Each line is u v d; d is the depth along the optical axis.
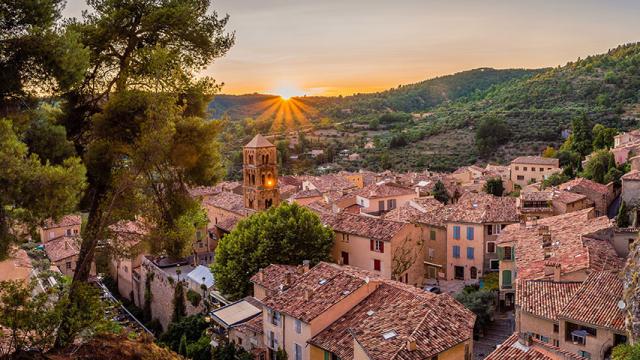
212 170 28.47
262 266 62.19
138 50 26.41
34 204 18.94
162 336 61.12
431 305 42.41
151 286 80.56
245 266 62.72
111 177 25.83
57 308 21.02
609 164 101.19
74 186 20.09
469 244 76.44
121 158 26.33
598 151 112.69
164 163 26.95
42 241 91.31
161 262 81.88
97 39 25.72
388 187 102.00
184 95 28.73
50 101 24.08
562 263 46.22
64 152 22.27
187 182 28.31
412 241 70.31
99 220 25.77
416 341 38.41
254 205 89.00
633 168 91.69
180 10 26.45
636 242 41.38
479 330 54.81
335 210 94.88
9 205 19.06
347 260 71.56
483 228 75.38
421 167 183.75
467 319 42.69
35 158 19.12
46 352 21.41
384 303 44.72
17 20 20.66
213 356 51.00
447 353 39.06
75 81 21.98
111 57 27.03
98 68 26.73
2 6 20.11
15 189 18.22
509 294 60.34
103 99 26.61
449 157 189.25
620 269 43.94
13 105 21.66
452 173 162.25
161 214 27.58
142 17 26.50
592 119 178.88
